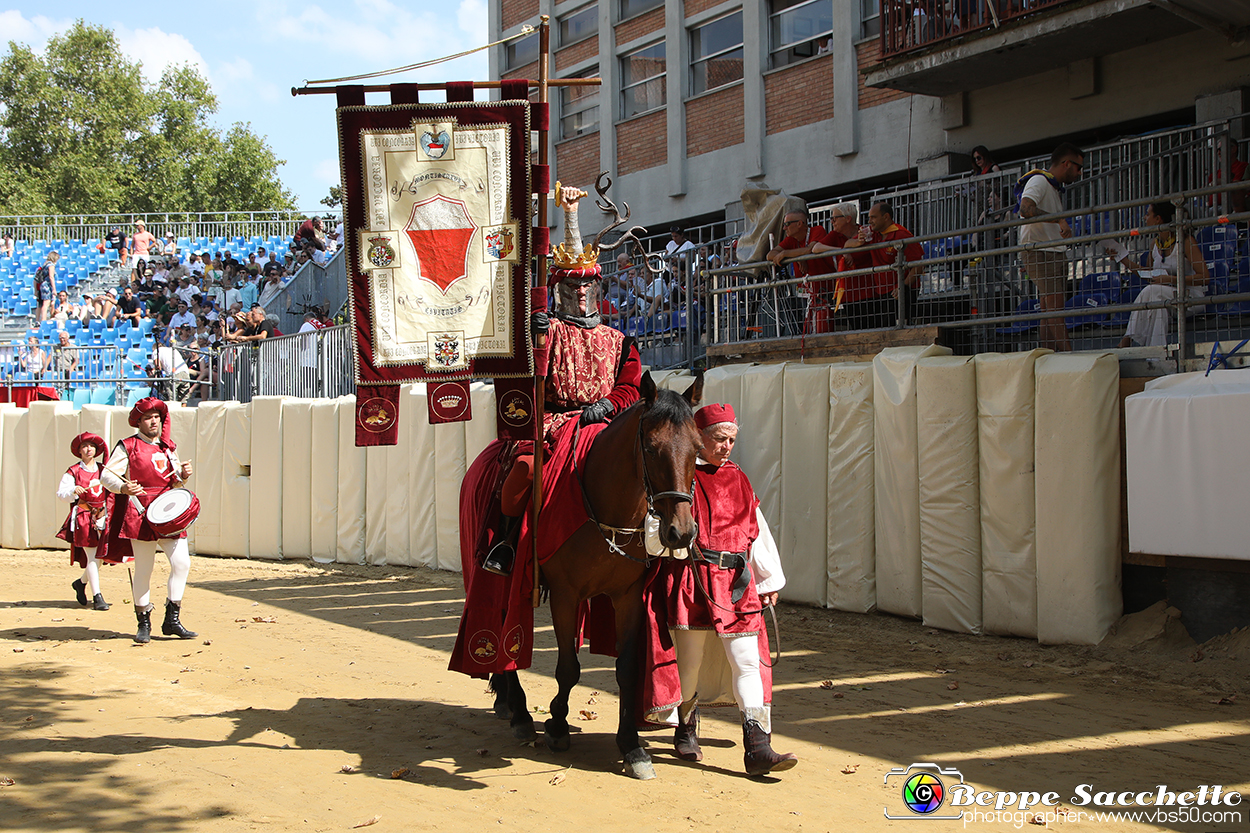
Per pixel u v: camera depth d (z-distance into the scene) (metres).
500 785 5.03
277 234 31.78
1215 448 6.78
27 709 6.63
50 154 51.34
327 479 14.16
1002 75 14.32
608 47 21.80
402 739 5.88
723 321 12.05
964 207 12.46
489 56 24.98
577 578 5.24
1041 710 6.21
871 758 5.39
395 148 5.34
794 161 18.08
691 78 20.20
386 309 5.37
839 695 6.68
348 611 10.68
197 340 22.94
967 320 9.16
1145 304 7.73
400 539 13.40
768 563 5.32
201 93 55.97
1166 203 8.70
